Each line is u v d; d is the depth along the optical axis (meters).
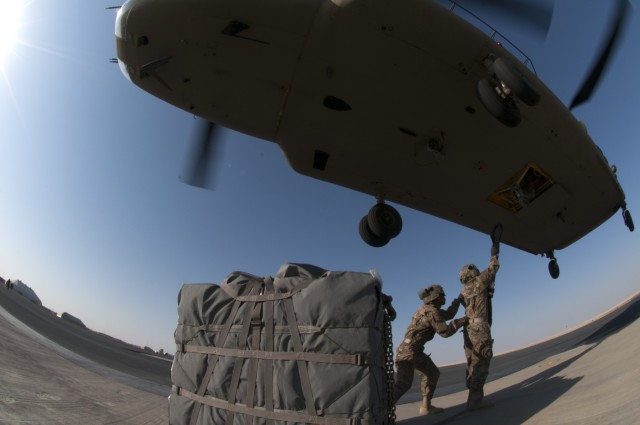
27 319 12.68
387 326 2.34
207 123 6.72
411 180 6.69
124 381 5.25
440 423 3.10
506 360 13.82
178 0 4.44
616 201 7.40
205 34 4.65
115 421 3.04
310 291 2.10
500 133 5.78
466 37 4.84
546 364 5.97
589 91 6.42
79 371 4.87
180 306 2.57
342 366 1.97
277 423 2.00
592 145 6.43
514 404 3.25
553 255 8.65
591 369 3.56
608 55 6.15
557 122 5.81
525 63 5.65
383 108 5.45
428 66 4.98
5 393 2.79
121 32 4.72
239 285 2.41
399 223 7.25
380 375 2.05
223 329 2.33
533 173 6.40
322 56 4.87
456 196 6.96
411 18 4.61
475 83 5.20
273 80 5.16
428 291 3.84
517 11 4.93
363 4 4.46
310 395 1.96
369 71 5.00
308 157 6.43
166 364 13.87
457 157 6.15
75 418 2.82
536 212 7.12
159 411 3.76
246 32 4.66
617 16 5.96
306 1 4.57
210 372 2.30
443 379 10.80
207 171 6.98
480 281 3.71
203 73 5.07
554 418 2.37
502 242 8.16
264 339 2.17
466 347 3.65
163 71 5.05
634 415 1.87
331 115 5.61
